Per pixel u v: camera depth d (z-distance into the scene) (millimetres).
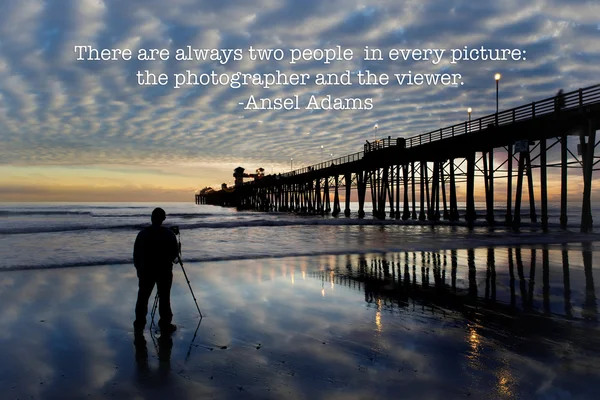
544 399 3137
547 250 13125
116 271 9648
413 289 7504
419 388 3352
